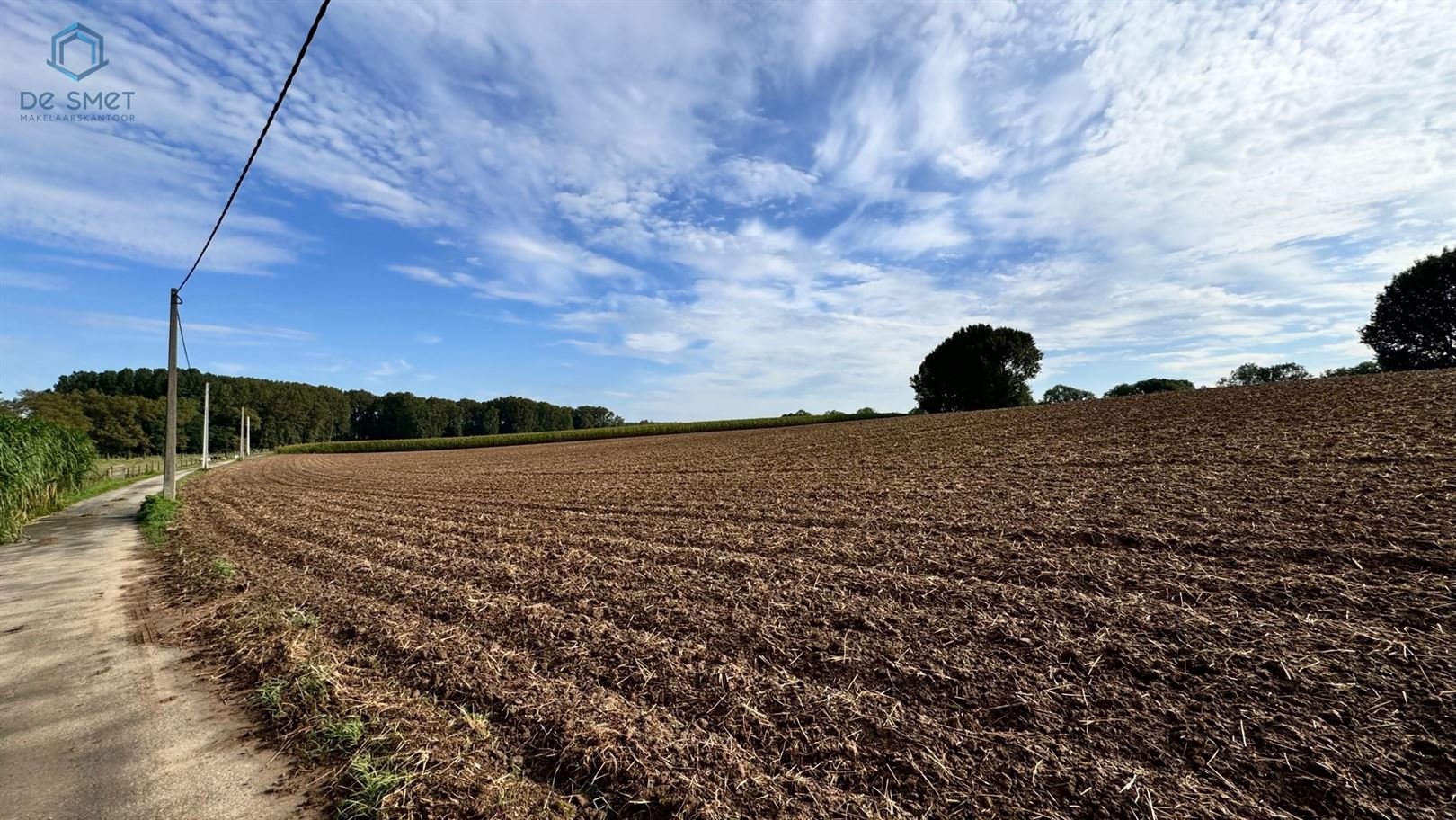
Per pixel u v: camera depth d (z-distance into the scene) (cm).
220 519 1490
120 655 552
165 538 1232
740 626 533
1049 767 315
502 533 1052
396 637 551
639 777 325
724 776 323
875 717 373
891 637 488
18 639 604
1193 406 2052
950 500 1030
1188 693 374
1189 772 304
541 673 469
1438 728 319
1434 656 386
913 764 324
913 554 717
